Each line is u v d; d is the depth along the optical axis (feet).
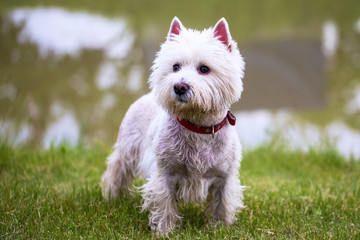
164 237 12.37
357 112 34.01
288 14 65.21
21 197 15.10
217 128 12.46
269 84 39.70
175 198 13.33
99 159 21.88
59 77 36.83
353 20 57.88
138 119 15.40
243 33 54.34
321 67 41.29
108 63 40.24
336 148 24.61
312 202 15.58
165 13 65.41
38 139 26.14
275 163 22.74
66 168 20.31
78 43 45.55
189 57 11.98
